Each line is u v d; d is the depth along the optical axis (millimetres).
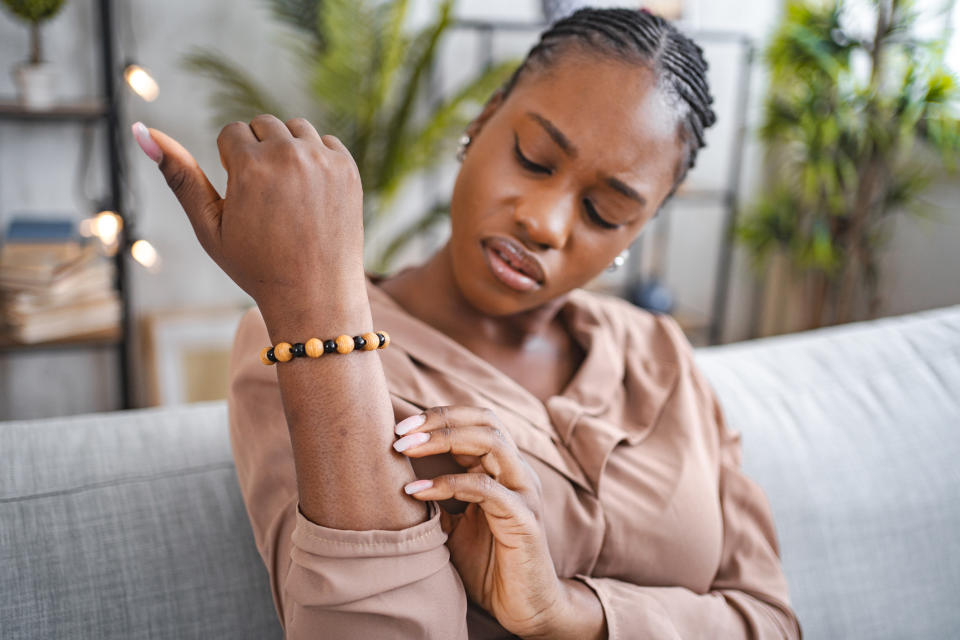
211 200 473
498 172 666
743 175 3104
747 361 1170
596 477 709
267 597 779
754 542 822
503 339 780
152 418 871
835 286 2918
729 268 3115
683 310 3188
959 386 1200
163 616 734
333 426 489
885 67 2477
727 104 3008
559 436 732
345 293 480
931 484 1101
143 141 452
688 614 697
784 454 1046
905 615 1039
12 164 2084
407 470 521
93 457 801
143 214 2256
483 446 537
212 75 2223
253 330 702
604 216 672
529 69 685
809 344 1231
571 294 885
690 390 867
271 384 656
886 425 1123
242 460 674
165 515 778
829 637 994
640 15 685
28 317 1802
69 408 2328
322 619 502
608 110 639
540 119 646
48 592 706
